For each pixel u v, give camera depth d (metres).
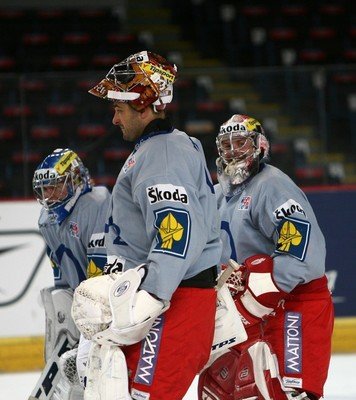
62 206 10.99
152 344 7.95
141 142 8.29
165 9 30.80
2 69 27.92
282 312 10.38
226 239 10.70
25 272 17.28
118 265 8.25
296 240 10.01
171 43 29.64
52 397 10.67
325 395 13.95
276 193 10.30
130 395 7.96
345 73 18.33
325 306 10.44
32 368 17.23
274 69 18.27
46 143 17.45
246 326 9.66
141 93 8.29
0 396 14.70
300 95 18.25
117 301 7.70
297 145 18.27
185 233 7.79
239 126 10.55
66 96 17.50
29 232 17.33
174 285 7.72
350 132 18.36
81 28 29.48
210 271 8.26
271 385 9.29
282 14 30.33
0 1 30.20
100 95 8.53
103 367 7.86
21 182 17.38
